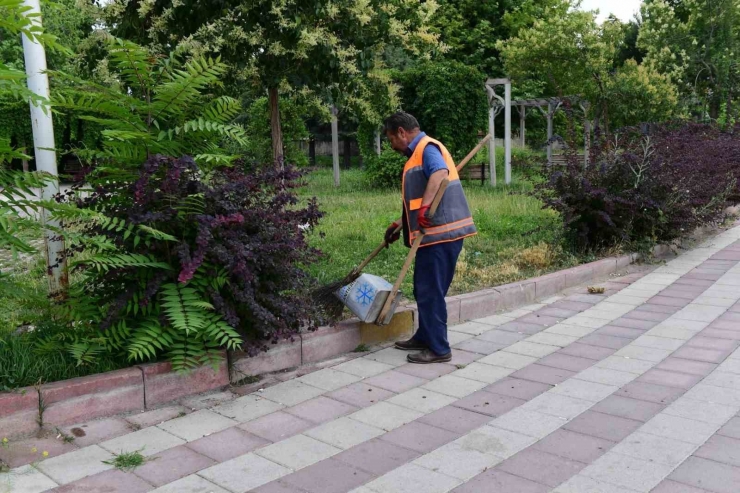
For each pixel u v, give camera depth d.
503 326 5.53
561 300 6.38
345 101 9.10
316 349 4.66
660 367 4.43
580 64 17.81
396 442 3.36
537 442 3.33
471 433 3.45
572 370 4.42
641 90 17.83
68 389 3.48
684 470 3.00
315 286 5.29
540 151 22.09
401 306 5.44
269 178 4.42
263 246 4.11
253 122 15.65
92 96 3.93
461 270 6.78
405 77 15.97
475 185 15.91
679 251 8.59
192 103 4.23
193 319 3.78
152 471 3.04
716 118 22.23
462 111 16.02
